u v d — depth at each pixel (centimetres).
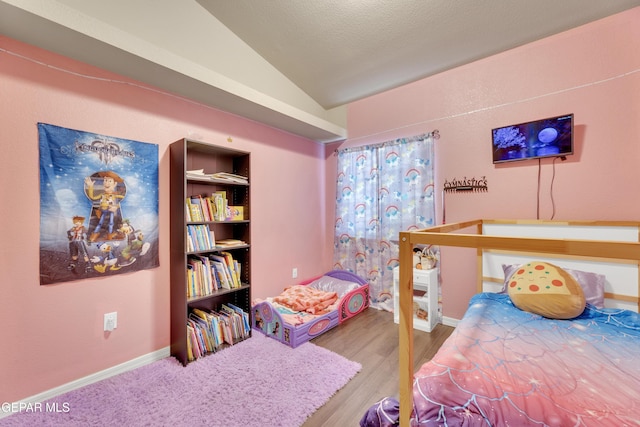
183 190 200
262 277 294
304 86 308
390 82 295
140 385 175
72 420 146
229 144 258
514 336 145
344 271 337
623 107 193
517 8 189
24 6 125
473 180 255
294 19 219
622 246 69
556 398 96
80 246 172
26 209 154
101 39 150
